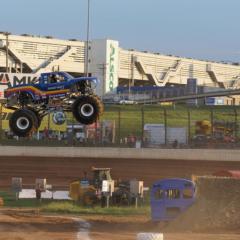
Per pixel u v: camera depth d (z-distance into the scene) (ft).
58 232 132.46
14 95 127.34
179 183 150.71
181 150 315.37
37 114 125.90
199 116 529.86
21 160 329.93
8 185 307.37
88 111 112.68
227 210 144.66
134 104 615.57
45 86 126.52
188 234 128.77
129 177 314.55
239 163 305.12
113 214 186.29
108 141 373.40
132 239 118.11
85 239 116.98
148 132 393.09
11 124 114.73
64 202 219.00
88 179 234.58
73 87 125.80
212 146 343.87
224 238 119.55
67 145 352.49
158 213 150.71
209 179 149.28
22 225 146.20
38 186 228.02
